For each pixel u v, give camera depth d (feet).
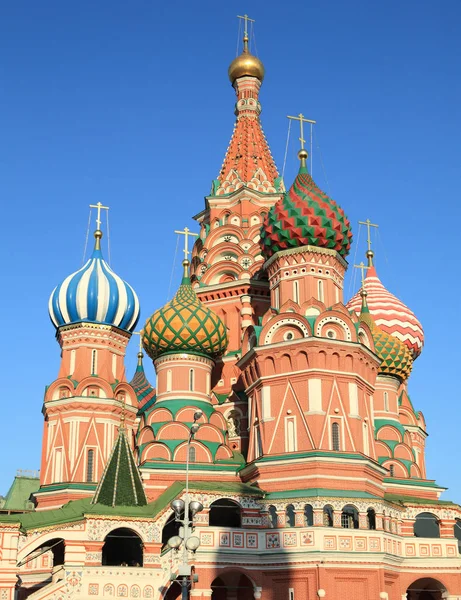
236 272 201.77
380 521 153.79
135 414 190.39
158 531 146.20
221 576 159.02
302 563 146.72
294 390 161.68
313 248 173.88
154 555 144.77
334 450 157.28
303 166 183.62
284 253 175.63
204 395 181.78
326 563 145.38
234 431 183.42
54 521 141.49
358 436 160.56
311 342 160.86
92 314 189.98
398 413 200.13
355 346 163.73
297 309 167.43
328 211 176.14
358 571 147.13
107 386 185.06
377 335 200.23
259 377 166.40
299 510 151.23
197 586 146.10
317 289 173.06
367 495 155.43
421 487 186.29
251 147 221.25
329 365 162.09
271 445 160.45
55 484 176.24
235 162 219.00
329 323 164.86
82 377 185.47
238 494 153.38
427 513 181.27
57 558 160.56
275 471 157.58
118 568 141.90
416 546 166.50
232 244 203.82
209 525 159.43
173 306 184.65
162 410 176.96
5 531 137.80
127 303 194.80
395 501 169.58
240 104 229.66
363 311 205.67
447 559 166.91
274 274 179.01
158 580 143.64
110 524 143.43
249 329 181.78
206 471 169.68
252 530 152.35
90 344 189.78
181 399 179.32
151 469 167.84
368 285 232.73
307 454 154.61
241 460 174.60
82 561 140.26
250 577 150.00
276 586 149.18
